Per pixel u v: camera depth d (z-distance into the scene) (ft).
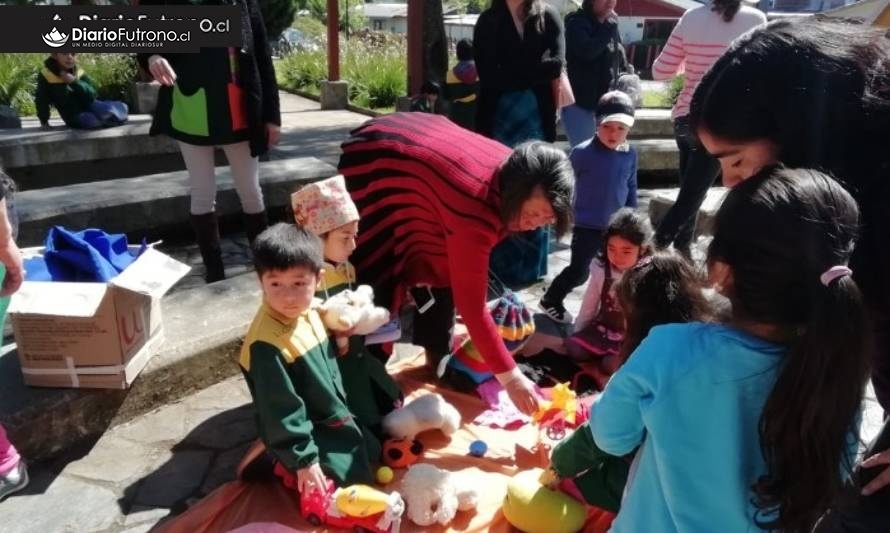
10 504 7.55
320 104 36.40
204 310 10.64
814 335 3.78
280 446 6.80
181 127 11.13
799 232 3.78
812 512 4.09
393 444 8.02
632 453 6.25
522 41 12.15
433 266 8.72
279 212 17.75
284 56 48.65
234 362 10.14
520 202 6.82
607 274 9.94
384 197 8.23
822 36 4.11
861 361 3.83
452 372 9.62
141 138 21.88
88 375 8.45
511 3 12.08
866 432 8.50
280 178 17.43
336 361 7.79
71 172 20.88
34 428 8.13
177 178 17.42
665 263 6.40
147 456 8.43
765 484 4.17
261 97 11.14
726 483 4.37
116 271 8.83
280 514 7.07
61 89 21.70
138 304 8.79
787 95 4.08
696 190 12.89
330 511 6.82
